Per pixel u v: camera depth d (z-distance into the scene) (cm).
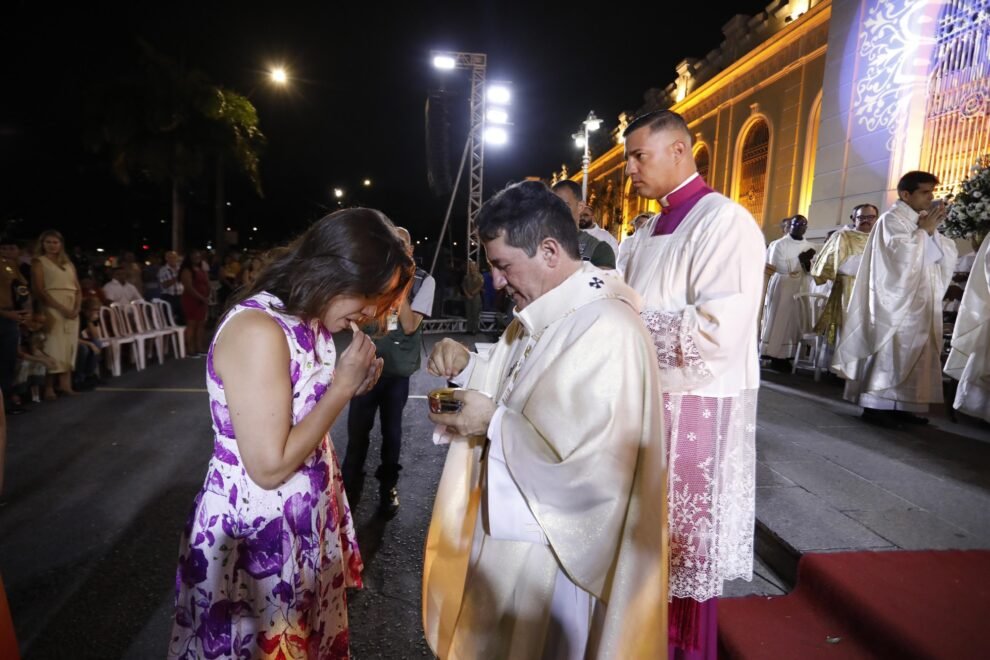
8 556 310
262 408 134
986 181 523
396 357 346
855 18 865
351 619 268
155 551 318
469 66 1352
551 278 145
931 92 747
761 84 1620
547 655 145
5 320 550
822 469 371
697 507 192
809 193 1423
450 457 174
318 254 144
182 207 1777
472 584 151
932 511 309
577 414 128
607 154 2773
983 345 464
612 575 132
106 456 462
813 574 255
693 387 184
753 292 186
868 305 485
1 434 143
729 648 229
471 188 1391
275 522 148
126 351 866
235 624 147
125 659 235
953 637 201
